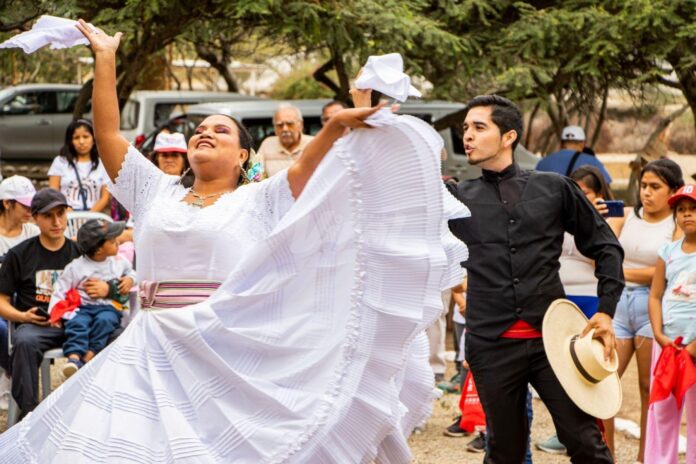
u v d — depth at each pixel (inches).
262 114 633.6
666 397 250.1
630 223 288.4
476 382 213.9
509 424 210.8
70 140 402.3
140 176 188.5
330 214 173.3
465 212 186.5
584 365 202.8
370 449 171.8
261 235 181.3
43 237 300.8
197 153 182.9
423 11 485.7
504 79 447.5
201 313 172.4
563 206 213.5
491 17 488.1
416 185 170.6
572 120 839.7
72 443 168.2
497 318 210.4
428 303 171.5
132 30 418.9
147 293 180.1
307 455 169.0
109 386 173.5
